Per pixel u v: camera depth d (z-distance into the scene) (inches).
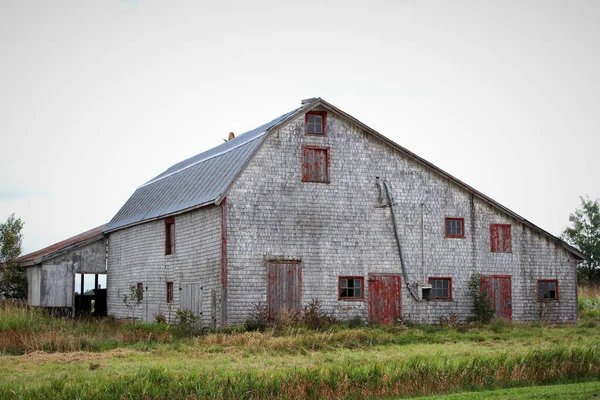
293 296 1205.1
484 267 1360.7
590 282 2298.2
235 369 745.0
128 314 1541.6
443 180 1350.9
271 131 1229.7
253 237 1189.1
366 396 653.3
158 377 650.8
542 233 1416.1
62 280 1615.4
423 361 740.0
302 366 770.2
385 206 1290.6
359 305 1250.0
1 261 1707.7
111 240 1663.4
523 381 713.6
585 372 740.0
